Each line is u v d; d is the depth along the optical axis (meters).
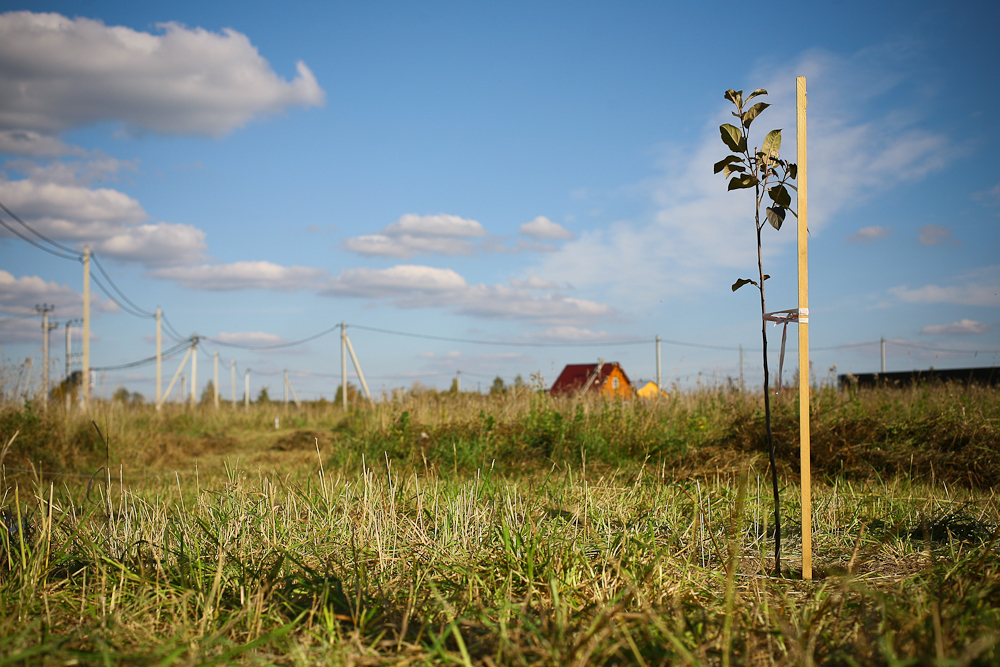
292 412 26.06
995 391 10.32
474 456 9.42
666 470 8.43
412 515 4.82
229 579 3.28
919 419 8.70
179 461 11.84
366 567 3.46
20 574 3.21
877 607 2.77
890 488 6.43
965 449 7.68
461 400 12.52
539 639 2.35
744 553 4.11
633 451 9.64
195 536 4.03
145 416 19.20
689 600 3.04
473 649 2.49
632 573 3.16
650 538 3.72
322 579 3.21
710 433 10.09
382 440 10.68
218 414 23.55
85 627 2.78
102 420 12.55
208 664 2.24
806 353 3.60
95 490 6.46
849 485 6.68
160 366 32.19
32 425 11.38
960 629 2.37
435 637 2.55
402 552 3.74
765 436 8.91
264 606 2.96
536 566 3.30
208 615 2.78
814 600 3.08
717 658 2.40
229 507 4.59
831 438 8.29
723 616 2.82
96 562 3.40
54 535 3.97
